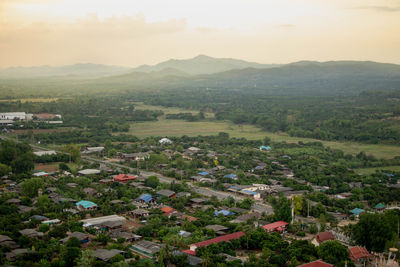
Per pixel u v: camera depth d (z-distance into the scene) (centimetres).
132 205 19225
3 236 13962
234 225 16525
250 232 15462
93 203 19012
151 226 16200
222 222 17312
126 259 13162
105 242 14738
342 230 16762
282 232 16838
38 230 15388
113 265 12219
